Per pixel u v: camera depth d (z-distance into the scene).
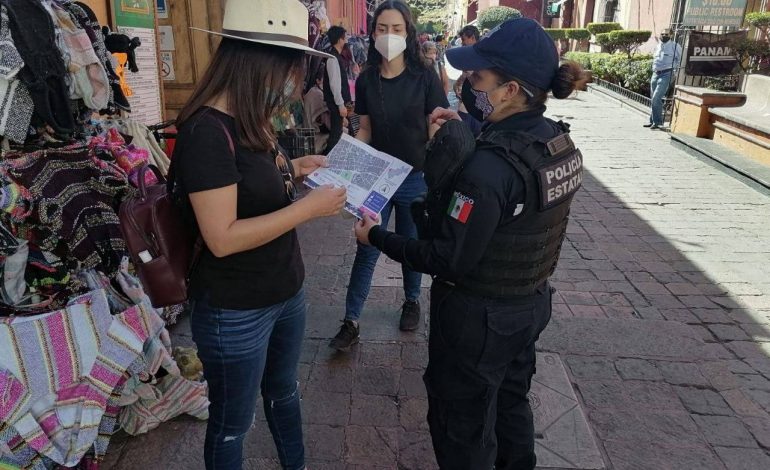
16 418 2.07
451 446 2.03
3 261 2.21
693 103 9.39
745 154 8.07
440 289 1.99
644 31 17.44
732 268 4.84
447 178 1.79
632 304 4.18
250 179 1.71
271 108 1.72
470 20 46.72
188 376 2.96
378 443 2.76
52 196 2.38
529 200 1.77
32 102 2.29
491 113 1.89
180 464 2.60
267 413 2.28
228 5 1.66
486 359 1.93
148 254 1.80
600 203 6.58
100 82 2.56
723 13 10.59
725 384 3.21
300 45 1.69
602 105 14.54
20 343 2.09
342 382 3.21
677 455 2.68
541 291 2.05
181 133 1.67
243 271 1.81
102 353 2.27
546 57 1.79
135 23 3.83
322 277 4.54
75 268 2.48
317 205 1.82
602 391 3.14
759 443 2.76
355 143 2.46
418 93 3.20
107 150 2.69
